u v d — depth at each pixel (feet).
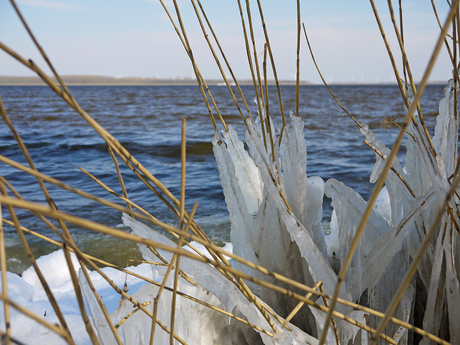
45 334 4.40
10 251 10.52
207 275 2.72
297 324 3.23
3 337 1.56
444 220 2.58
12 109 73.10
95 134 39.27
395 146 1.56
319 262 2.66
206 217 14.20
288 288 3.22
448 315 2.89
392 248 2.76
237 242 3.27
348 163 24.48
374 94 150.41
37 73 1.50
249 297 2.42
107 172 22.77
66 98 1.65
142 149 30.55
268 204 3.10
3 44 1.36
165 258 2.93
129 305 2.82
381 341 2.94
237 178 3.33
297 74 2.96
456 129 2.88
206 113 65.87
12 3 1.37
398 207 3.10
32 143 32.40
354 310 2.56
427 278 3.05
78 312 5.85
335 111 67.21
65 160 26.73
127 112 69.87
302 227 2.70
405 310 2.82
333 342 2.52
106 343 2.36
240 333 3.26
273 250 3.17
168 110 74.84
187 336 3.01
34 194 17.80
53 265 8.85
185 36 2.77
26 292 6.86
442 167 2.56
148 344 2.87
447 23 1.40
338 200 3.13
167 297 2.90
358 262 2.83
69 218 1.36
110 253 10.19
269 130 3.01
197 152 29.53
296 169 3.04
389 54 2.50
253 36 2.94
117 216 14.51
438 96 115.75
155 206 16.01
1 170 23.26
